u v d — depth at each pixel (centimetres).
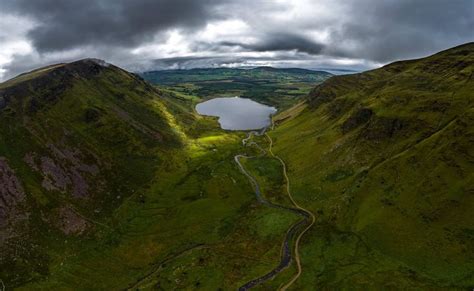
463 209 16200
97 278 16700
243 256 17688
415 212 17250
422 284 13850
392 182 19500
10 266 16250
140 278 16738
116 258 18212
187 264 17250
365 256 16212
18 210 19112
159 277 16438
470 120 19188
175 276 16375
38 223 19062
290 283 15312
